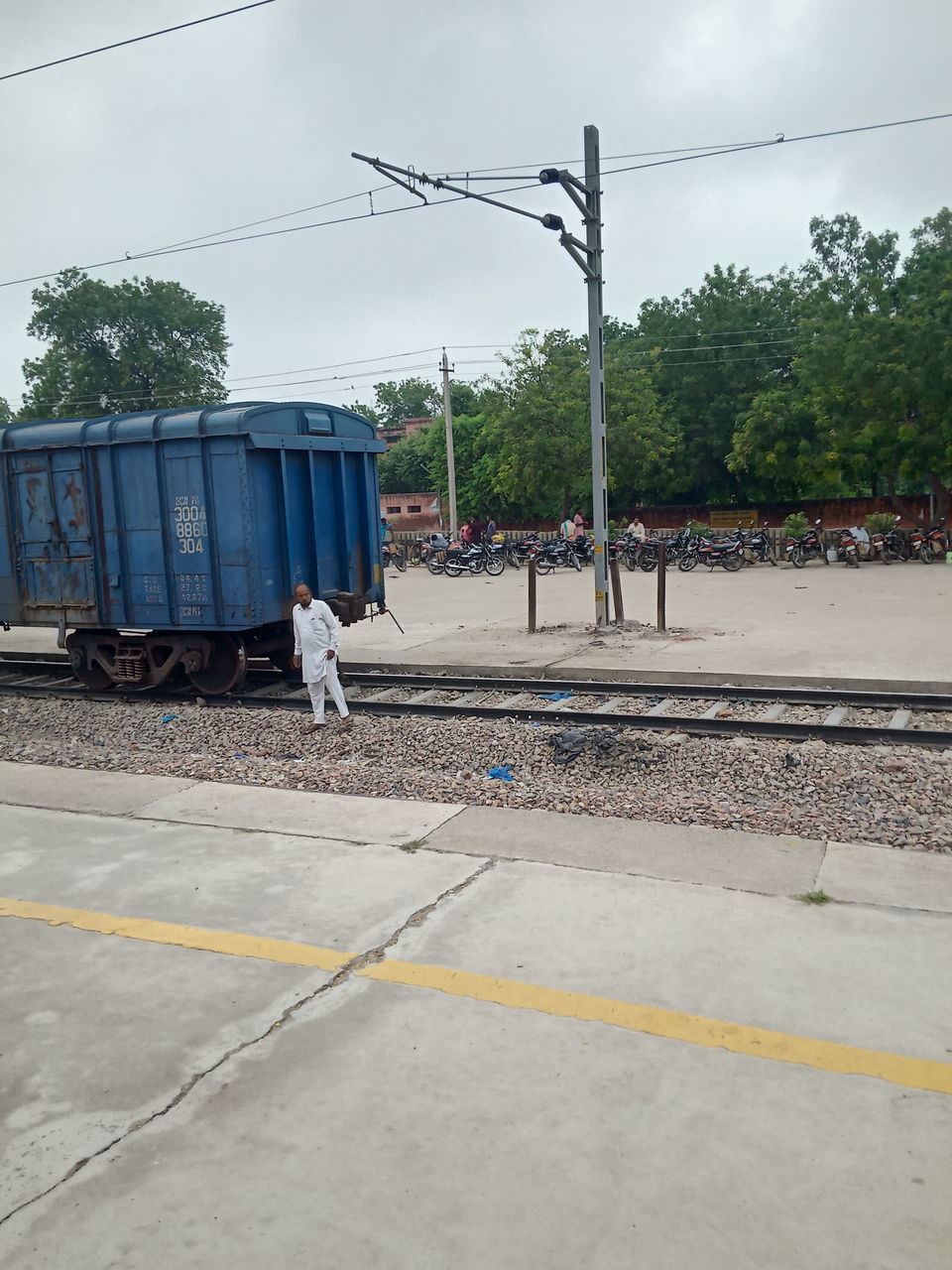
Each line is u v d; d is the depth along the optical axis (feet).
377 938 15.53
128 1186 10.03
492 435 131.85
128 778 26.25
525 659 42.96
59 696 42.29
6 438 41.32
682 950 14.64
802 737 28.84
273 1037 12.74
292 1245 9.12
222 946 15.49
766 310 132.87
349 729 32.17
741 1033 12.32
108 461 38.73
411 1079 11.66
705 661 40.24
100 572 39.70
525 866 18.31
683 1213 9.31
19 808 23.79
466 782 24.81
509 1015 13.00
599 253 47.55
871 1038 12.12
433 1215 9.43
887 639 44.34
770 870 17.65
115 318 163.94
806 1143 10.23
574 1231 9.14
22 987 14.40
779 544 92.89
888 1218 9.14
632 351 138.10
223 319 174.50
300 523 38.60
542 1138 10.50
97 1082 11.89
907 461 90.43
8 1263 9.02
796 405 112.16
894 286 96.32
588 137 46.39
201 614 37.55
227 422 35.73
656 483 131.44
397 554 109.40
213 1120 11.04
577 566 95.55
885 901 16.10
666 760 26.35
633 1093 11.19
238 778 26.07
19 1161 10.49
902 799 22.20
